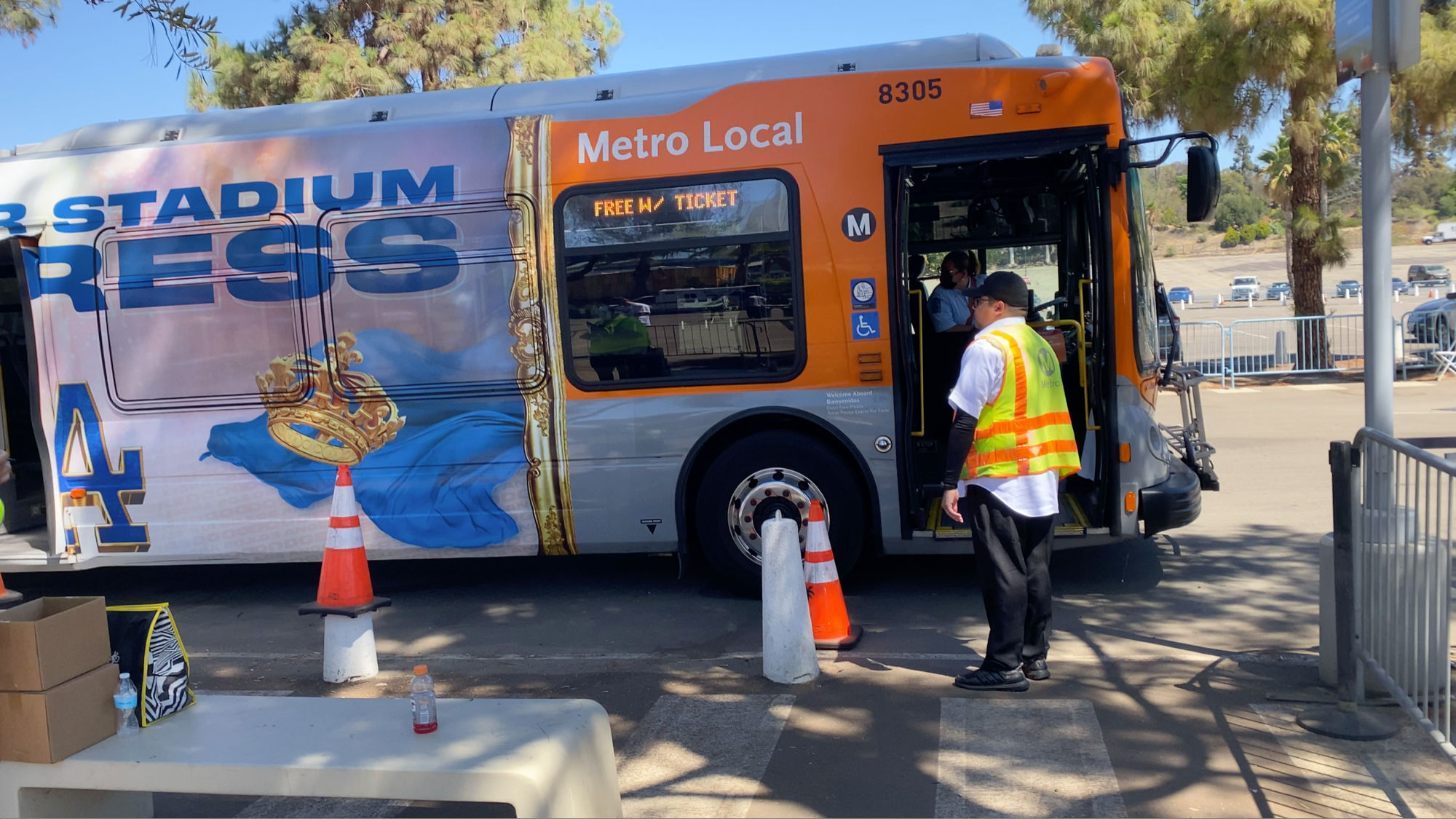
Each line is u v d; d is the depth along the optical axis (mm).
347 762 3314
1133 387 6184
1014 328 4895
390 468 6750
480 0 20891
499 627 6496
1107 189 6121
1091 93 6102
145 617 3789
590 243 6535
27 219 7008
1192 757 4168
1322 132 19266
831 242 6312
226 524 6922
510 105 6922
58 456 7027
